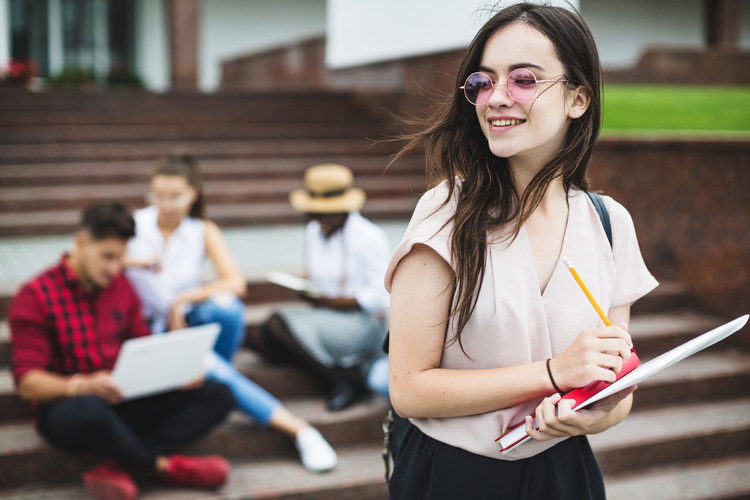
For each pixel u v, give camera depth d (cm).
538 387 141
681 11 1856
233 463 342
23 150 774
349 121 927
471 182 152
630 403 159
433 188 158
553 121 146
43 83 1534
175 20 1281
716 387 423
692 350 134
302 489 317
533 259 153
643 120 693
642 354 439
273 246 577
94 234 295
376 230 384
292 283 384
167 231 364
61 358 301
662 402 415
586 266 154
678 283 493
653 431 380
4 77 1297
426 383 148
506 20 147
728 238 463
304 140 865
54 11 1753
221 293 359
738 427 386
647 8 1834
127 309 319
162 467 305
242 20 1809
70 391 290
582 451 164
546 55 144
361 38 1023
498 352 149
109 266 298
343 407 365
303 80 1321
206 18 1783
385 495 328
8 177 699
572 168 152
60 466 318
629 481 358
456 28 741
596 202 161
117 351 312
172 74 1289
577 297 152
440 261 148
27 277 463
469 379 146
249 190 703
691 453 378
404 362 151
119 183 728
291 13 1839
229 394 323
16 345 294
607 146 501
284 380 383
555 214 157
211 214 663
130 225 300
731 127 685
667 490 349
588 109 151
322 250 383
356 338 371
